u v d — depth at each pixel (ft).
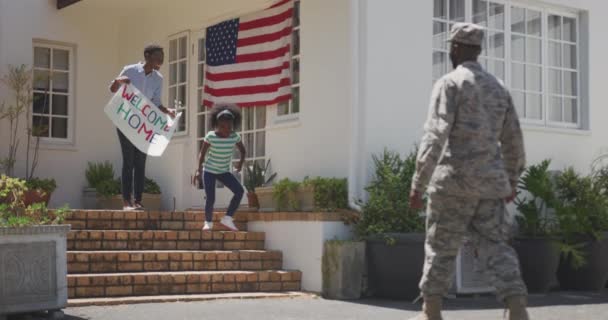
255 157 35.29
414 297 26.09
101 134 42.47
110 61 42.75
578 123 35.53
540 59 34.65
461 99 15.97
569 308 24.62
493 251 15.78
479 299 27.37
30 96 39.88
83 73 42.14
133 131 30.12
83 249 27.32
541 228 30.60
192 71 39.09
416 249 25.86
